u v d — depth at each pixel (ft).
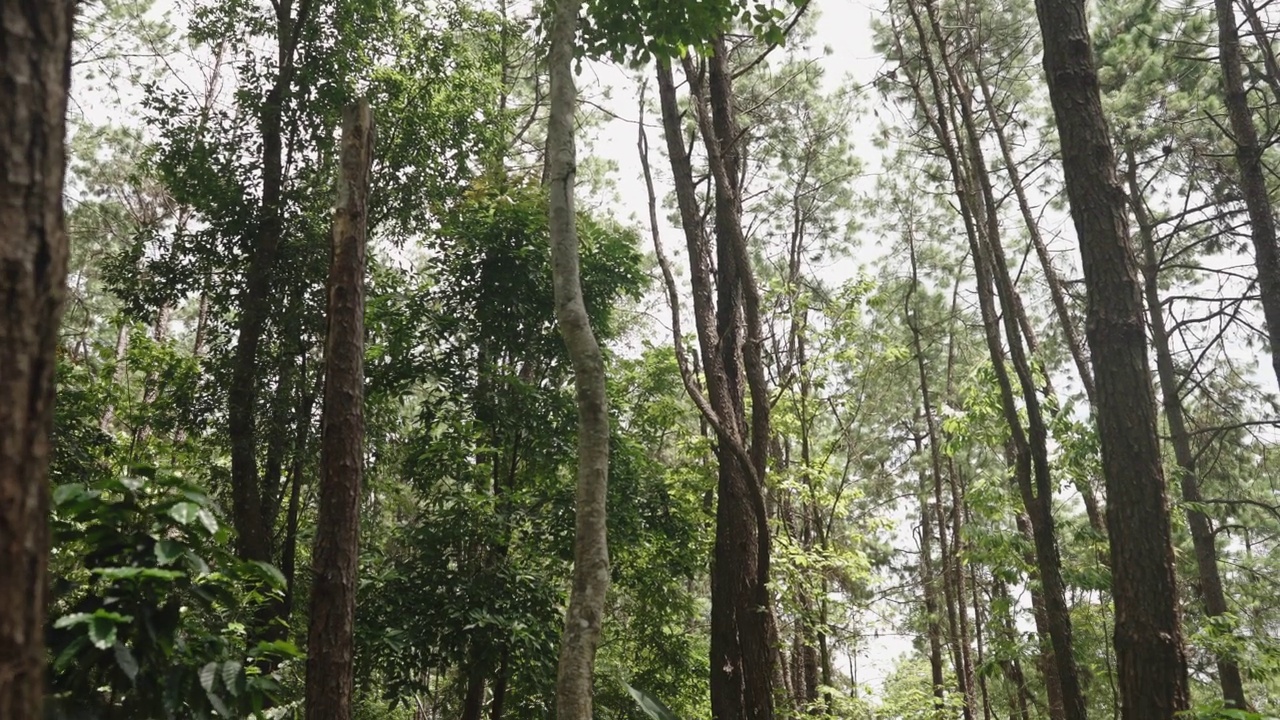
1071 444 38.17
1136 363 18.45
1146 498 17.79
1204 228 52.75
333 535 17.24
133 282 40.57
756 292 23.86
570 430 35.22
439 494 33.86
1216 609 45.62
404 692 30.40
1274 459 55.52
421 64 42.98
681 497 39.09
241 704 10.76
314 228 39.27
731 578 23.29
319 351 40.78
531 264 35.04
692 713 42.88
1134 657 17.21
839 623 46.75
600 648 44.88
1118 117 48.03
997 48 49.78
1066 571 36.52
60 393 36.58
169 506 10.20
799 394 46.60
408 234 42.70
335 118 41.04
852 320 44.04
